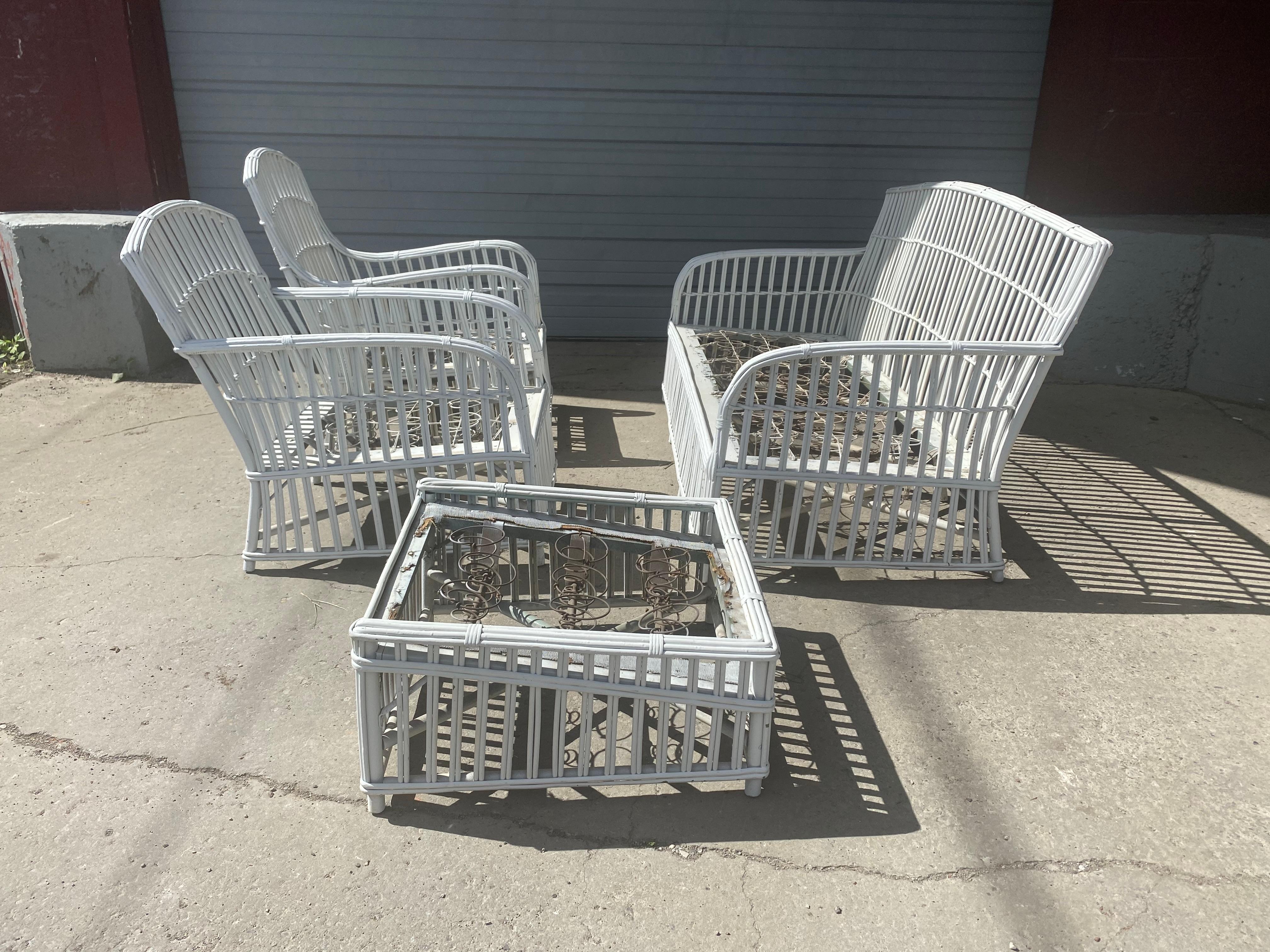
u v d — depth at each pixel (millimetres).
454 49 4230
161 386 4027
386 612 1716
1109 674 2221
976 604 2527
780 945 1510
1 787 1797
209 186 4500
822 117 4383
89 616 2357
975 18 4207
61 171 4285
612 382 4293
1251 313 3967
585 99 4328
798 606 2500
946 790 1853
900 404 2871
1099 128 4355
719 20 4203
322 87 4297
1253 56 4234
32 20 4012
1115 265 4125
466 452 2484
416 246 4605
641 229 4590
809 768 1910
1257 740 1997
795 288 3604
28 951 1467
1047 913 1576
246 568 2572
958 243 2980
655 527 2719
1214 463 3500
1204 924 1557
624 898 1592
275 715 2020
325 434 2695
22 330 4348
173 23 4180
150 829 1711
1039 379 2387
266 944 1486
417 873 1631
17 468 3211
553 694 2123
